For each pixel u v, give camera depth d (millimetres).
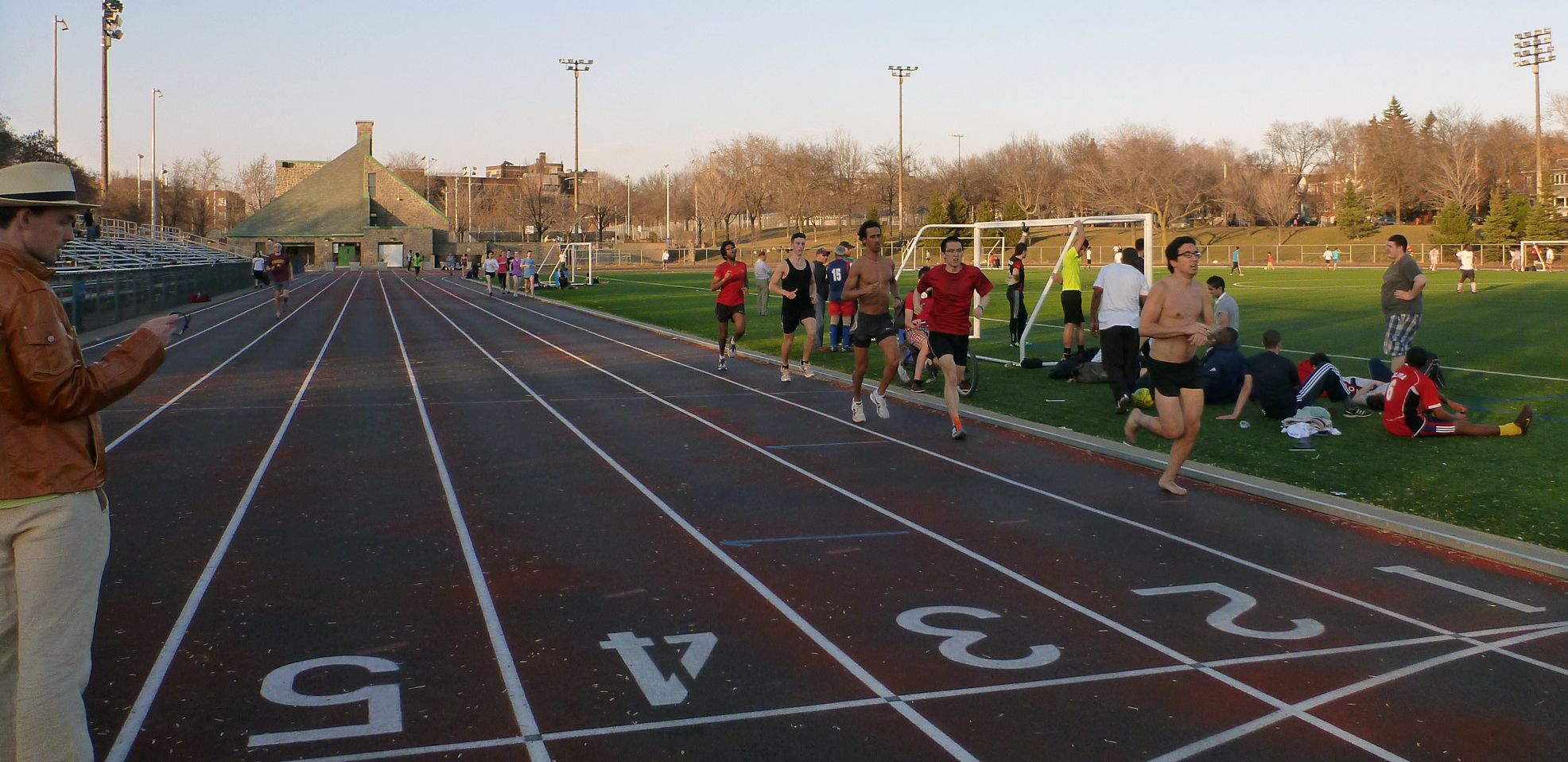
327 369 16797
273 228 92375
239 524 7277
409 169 142500
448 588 5941
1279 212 94125
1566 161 105750
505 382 15180
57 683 3246
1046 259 80750
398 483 8594
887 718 4309
